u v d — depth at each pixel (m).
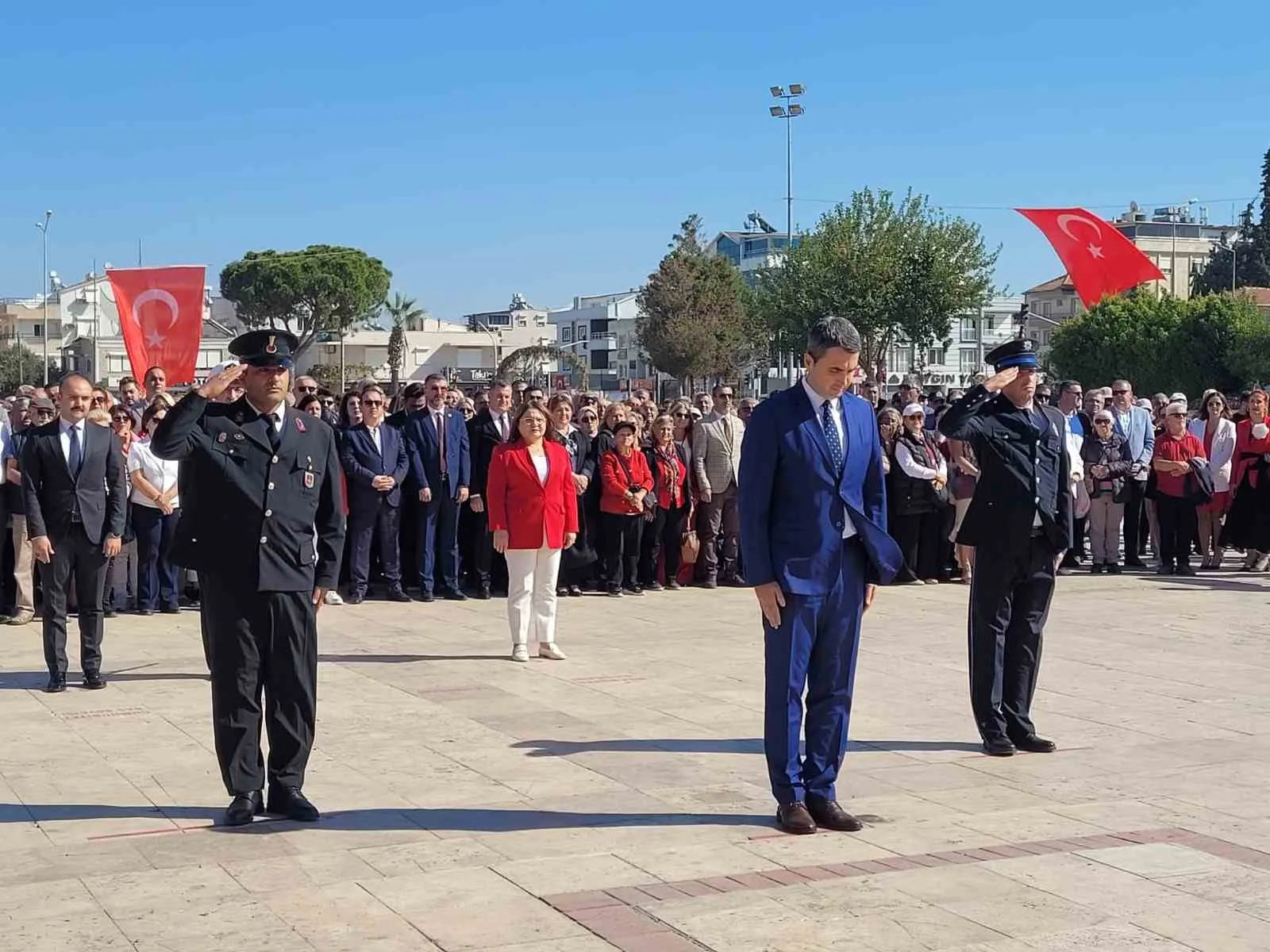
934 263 47.59
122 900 5.32
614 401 17.62
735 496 15.65
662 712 8.94
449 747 7.96
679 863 5.80
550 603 10.92
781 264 51.84
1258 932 4.96
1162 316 64.19
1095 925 5.02
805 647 6.37
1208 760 7.68
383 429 14.26
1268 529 16.47
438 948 4.81
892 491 15.61
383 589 15.19
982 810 6.68
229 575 6.40
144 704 9.20
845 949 4.79
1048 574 7.91
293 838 6.20
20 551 12.75
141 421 13.48
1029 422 7.91
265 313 74.50
